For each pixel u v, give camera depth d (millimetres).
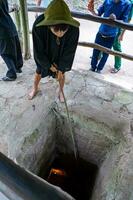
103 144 3143
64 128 3344
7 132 2695
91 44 3451
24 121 2857
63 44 2334
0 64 3609
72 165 3900
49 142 3457
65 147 3707
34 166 3199
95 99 3203
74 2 6219
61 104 3096
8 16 2822
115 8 3512
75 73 3562
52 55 2498
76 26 2117
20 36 3555
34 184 456
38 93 3168
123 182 2457
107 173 2842
